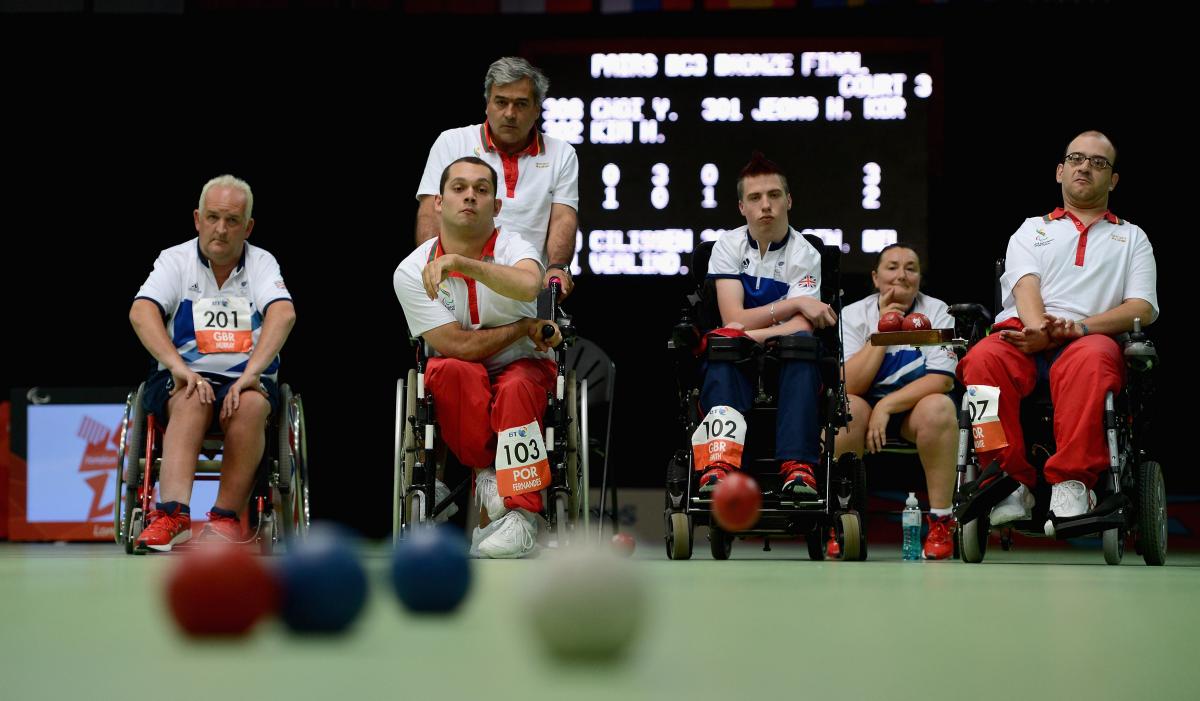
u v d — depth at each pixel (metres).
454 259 9.29
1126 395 9.83
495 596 4.93
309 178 19.42
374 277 19.39
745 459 11.18
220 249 11.09
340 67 19.42
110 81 19.36
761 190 11.05
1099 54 18.81
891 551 15.26
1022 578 7.22
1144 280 10.41
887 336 11.05
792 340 10.13
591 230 18.67
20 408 16.50
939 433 11.95
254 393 10.68
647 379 18.83
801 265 11.01
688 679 2.67
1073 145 10.77
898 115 18.59
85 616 4.24
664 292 18.75
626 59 18.75
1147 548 9.79
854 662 3.02
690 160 18.67
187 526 10.46
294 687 2.51
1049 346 9.98
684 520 10.46
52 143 19.36
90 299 19.42
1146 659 3.15
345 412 19.23
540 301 9.99
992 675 2.83
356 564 3.12
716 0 19.14
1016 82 18.92
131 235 19.44
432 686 2.51
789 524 10.63
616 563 2.64
